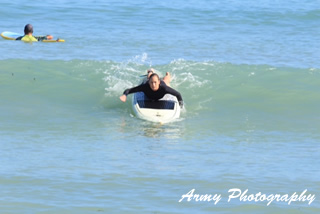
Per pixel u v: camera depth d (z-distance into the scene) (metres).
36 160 47.75
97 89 72.69
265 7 139.75
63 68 80.31
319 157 50.59
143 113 63.69
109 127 59.69
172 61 85.62
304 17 130.50
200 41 104.88
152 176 44.41
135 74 78.56
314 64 87.00
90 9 132.75
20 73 77.12
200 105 68.38
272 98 71.19
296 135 58.16
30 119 61.72
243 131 59.25
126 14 129.12
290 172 46.25
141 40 104.19
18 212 36.91
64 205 38.16
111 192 40.81
